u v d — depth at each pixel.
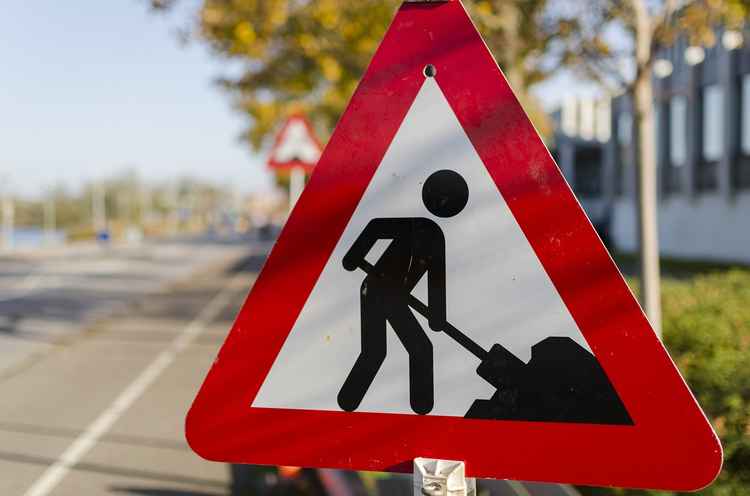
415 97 1.52
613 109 34.38
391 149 1.53
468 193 1.50
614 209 35.31
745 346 6.57
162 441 6.60
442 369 1.50
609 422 1.43
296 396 1.56
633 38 6.88
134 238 57.16
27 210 98.38
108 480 5.64
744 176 24.70
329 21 9.97
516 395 1.47
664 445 1.41
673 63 27.86
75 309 16.30
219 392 1.58
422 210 1.52
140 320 14.50
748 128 24.52
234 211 119.12
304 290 1.56
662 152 29.91
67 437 6.72
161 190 122.00
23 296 18.98
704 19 6.45
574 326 1.45
